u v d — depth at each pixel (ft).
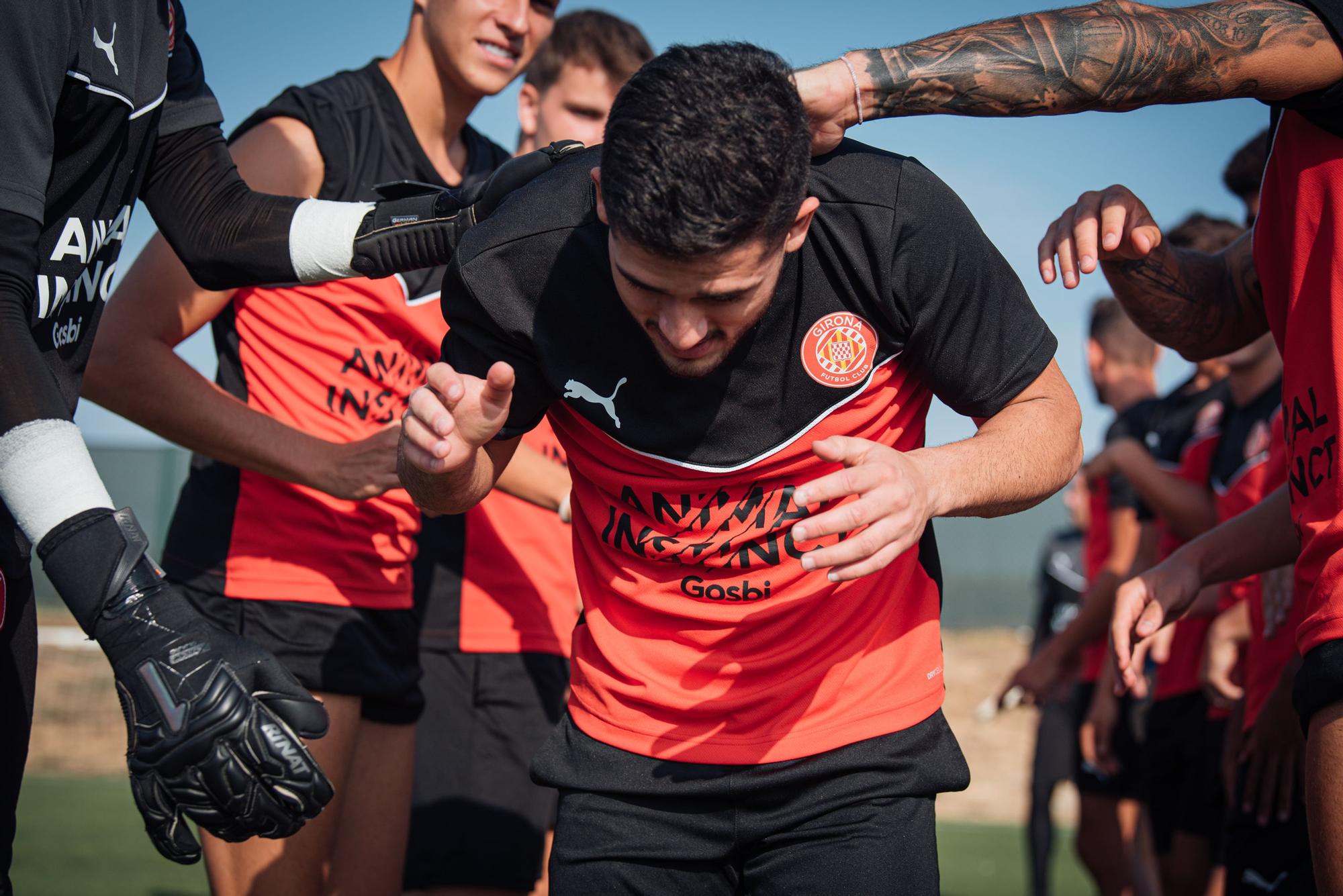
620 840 6.00
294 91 8.68
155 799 4.59
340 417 8.84
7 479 4.66
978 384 5.68
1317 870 5.51
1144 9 5.68
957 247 5.48
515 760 11.16
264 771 4.57
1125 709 15.75
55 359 5.67
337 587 8.57
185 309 8.11
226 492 8.61
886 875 5.71
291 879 8.10
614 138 4.72
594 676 6.30
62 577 4.59
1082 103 5.56
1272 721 7.95
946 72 5.44
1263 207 6.28
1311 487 5.85
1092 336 17.74
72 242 5.49
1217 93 5.60
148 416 7.93
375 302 8.77
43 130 4.91
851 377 5.65
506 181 6.18
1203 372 14.53
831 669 6.03
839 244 5.42
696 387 5.64
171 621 4.62
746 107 4.57
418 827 10.98
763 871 6.02
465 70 8.84
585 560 6.49
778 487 5.91
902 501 4.65
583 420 5.95
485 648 11.10
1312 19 5.49
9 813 5.52
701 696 6.04
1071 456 5.64
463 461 5.40
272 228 6.45
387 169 8.82
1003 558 64.69
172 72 6.59
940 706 6.31
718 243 4.44
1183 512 12.57
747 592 5.97
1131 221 6.35
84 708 34.73
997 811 33.09
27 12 4.82
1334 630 5.41
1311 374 5.81
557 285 5.56
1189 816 14.17
